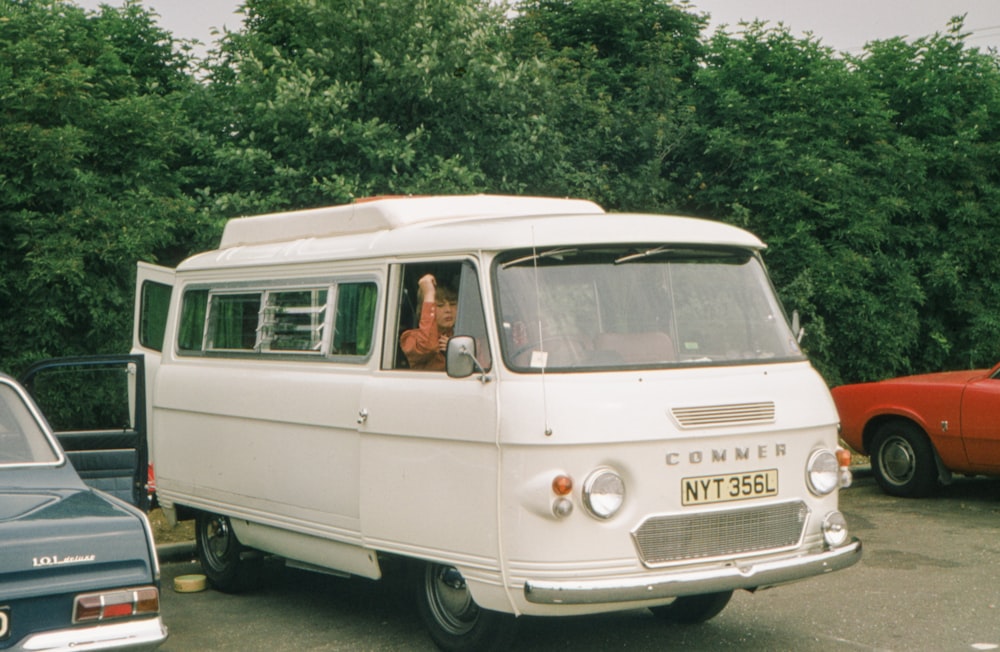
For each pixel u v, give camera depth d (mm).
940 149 16656
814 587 8039
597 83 17703
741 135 15719
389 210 7023
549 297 6004
